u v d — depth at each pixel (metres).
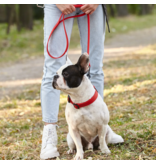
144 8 30.02
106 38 15.70
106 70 7.72
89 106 2.63
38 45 13.55
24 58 11.00
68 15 2.99
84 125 2.70
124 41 14.38
